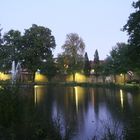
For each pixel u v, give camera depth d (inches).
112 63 3213.6
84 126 629.3
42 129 402.0
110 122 596.4
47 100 1275.8
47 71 4001.0
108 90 2359.7
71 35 4318.4
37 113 458.9
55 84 3511.3
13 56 3599.9
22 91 460.4
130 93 1916.8
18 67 2389.3
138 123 402.6
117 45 3164.4
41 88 2598.4
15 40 3718.0
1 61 3496.6
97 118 768.3
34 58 3690.9
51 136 398.9
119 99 1432.1
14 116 400.5
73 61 4269.2
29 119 398.9
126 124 490.3
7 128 382.3
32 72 3710.6
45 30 3846.0
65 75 4261.8
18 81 469.7
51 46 3855.8
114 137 389.7
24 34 3799.2
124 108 1024.2
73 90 2333.9
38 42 3715.6
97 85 3208.7
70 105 1126.4
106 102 1286.9
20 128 383.2
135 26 1493.6
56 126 422.9
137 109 972.6
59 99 1392.7
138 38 1499.8
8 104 401.1
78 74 4387.3
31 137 380.5
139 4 1466.5
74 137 509.7
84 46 4347.9
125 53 1600.6
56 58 4247.0
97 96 1659.7
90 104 1195.3
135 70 2632.9
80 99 1444.4
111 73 3437.5
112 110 973.2
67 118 706.2
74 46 4296.3
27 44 3754.9
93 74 4436.5
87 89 2539.4
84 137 517.7
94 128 605.3
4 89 418.3
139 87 2365.9
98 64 4426.7
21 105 420.5
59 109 935.0
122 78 3619.6
